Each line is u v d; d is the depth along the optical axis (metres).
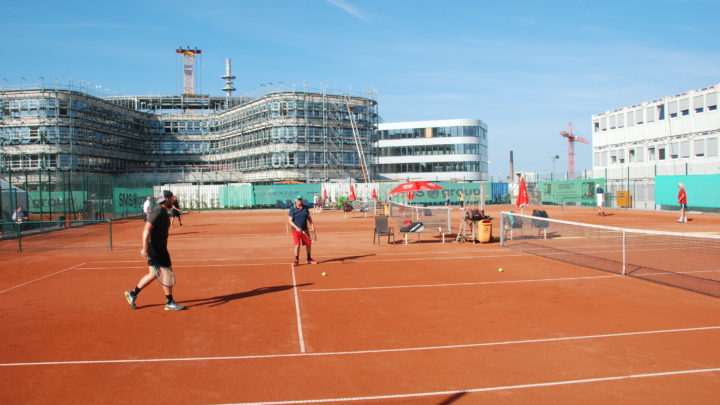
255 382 5.23
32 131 68.62
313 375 5.42
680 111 42.78
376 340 6.64
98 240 20.08
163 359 5.93
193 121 85.38
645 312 7.93
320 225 27.84
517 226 18.31
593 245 16.47
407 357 5.97
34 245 18.25
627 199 40.78
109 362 5.84
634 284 10.14
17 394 4.95
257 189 54.03
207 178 74.31
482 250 15.69
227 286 10.33
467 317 7.77
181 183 74.38
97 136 73.75
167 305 8.27
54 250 16.62
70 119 69.38
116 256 15.05
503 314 7.93
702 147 40.47
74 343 6.54
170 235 22.23
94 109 73.31
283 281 10.85
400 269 12.27
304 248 16.91
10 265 13.30
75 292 9.75
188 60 110.88
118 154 77.62
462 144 86.88
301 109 71.00
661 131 44.75
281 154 70.00
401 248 16.47
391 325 7.34
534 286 10.09
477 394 4.91
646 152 46.59
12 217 23.78
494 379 5.28
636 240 17.83
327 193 54.75
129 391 5.01
